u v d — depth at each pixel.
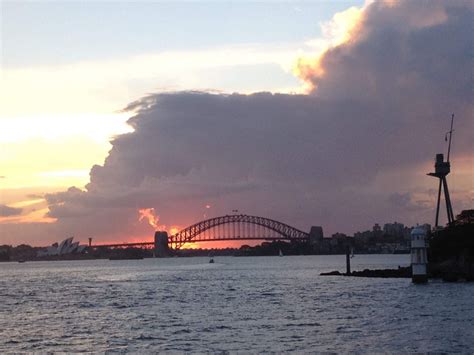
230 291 126.06
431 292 105.31
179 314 81.56
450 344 53.78
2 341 60.88
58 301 109.31
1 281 196.75
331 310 82.31
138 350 54.47
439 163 193.75
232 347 54.81
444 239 156.00
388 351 51.38
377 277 166.88
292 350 52.78
